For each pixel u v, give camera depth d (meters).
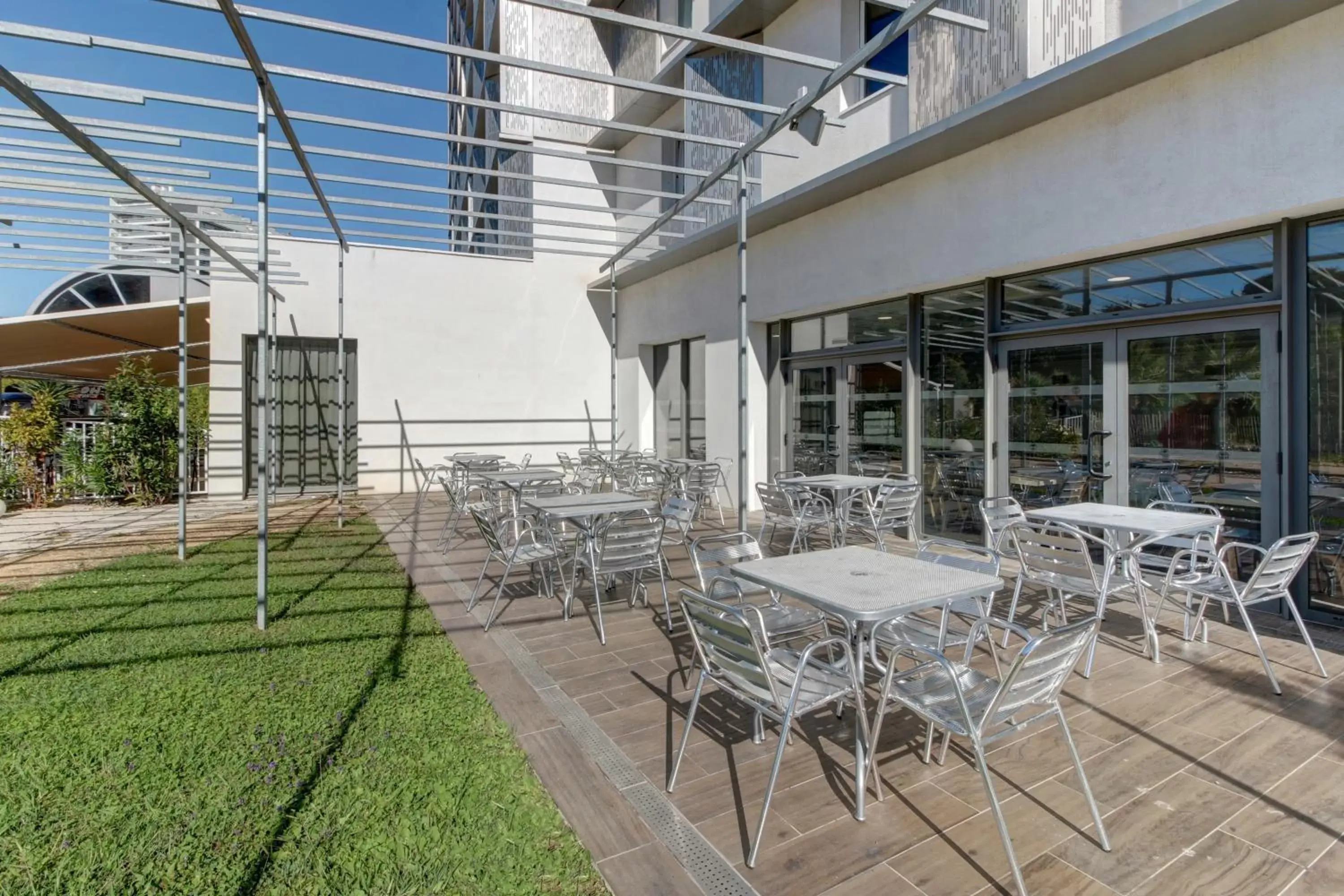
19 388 10.50
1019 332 5.69
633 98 11.80
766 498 6.03
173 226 6.71
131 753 2.62
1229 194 4.12
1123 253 4.95
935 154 5.75
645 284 11.01
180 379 5.88
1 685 3.21
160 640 3.83
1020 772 2.53
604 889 1.93
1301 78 3.81
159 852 2.07
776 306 7.96
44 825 2.19
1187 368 4.72
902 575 2.72
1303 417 4.14
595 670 3.54
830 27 7.52
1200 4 3.73
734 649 2.27
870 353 7.27
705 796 2.39
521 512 6.25
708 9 9.34
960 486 6.32
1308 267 4.10
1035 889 1.92
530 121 12.40
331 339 10.47
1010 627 2.48
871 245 6.67
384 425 10.72
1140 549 4.02
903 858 2.06
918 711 2.18
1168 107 4.38
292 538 7.01
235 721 2.87
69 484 8.88
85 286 12.53
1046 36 5.11
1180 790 2.40
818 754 2.68
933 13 3.55
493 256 11.33
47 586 4.99
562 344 11.77
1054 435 5.54
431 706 3.03
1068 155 4.95
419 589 5.13
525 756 2.63
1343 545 4.01
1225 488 4.53
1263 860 2.03
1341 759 2.59
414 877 1.97
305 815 2.24
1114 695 3.16
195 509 8.91
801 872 2.00
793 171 7.89
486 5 15.47
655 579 5.44
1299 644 3.78
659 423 11.27
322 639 3.89
